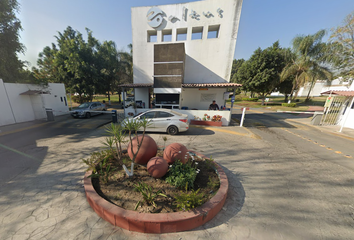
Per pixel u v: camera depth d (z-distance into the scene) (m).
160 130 6.99
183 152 3.40
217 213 2.39
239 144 5.89
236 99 34.41
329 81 16.30
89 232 2.03
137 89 12.86
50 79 18.14
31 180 3.26
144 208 2.26
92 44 19.41
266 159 4.57
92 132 7.46
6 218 2.24
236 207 2.55
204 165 3.67
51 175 3.47
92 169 3.18
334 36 13.48
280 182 3.36
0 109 8.77
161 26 11.80
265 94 22.89
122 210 2.13
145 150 3.34
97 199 2.35
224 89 11.62
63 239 1.91
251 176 3.59
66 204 2.54
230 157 4.67
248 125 9.41
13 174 3.51
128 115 9.80
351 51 12.27
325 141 6.49
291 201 2.75
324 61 15.71
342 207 2.62
